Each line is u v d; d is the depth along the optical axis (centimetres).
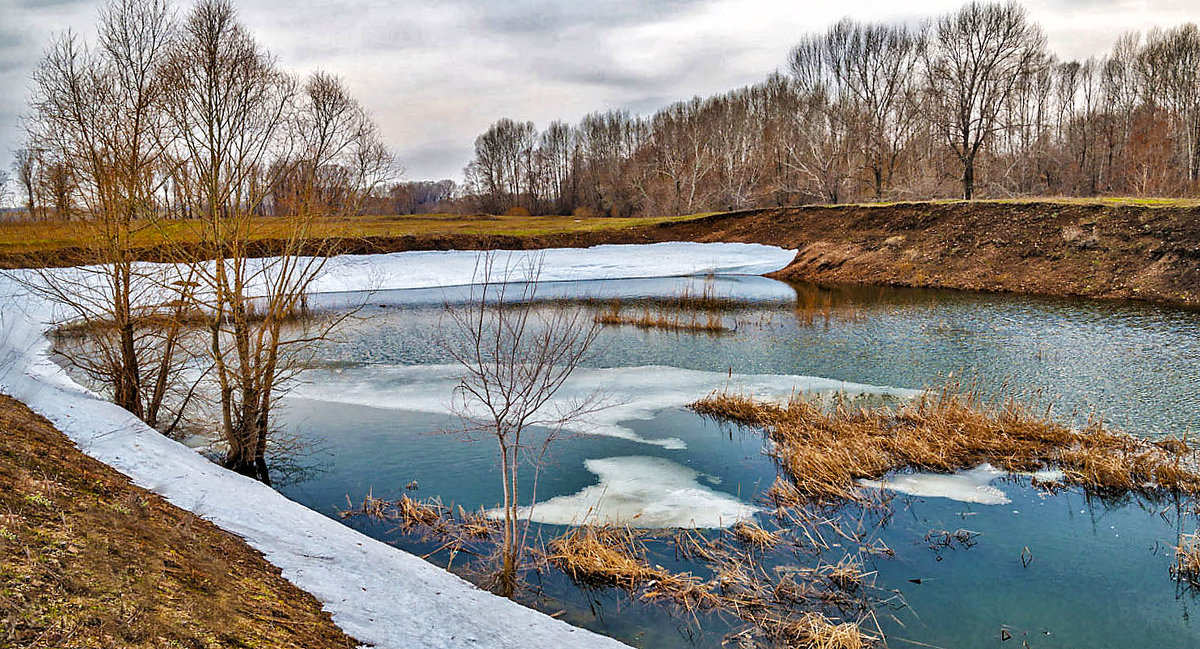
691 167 6000
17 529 420
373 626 465
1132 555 762
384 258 3709
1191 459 964
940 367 1527
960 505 882
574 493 941
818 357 1669
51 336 1792
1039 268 2664
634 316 2256
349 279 3306
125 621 353
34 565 381
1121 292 2369
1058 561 750
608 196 6775
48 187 1027
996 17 3634
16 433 646
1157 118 4769
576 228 4334
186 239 1072
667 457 1066
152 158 1004
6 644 302
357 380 1540
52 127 1002
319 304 2788
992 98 3794
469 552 779
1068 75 5997
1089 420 1091
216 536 556
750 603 671
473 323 2231
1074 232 2709
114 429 853
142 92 988
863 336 1895
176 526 540
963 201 3269
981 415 1112
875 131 4412
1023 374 1438
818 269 3259
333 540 662
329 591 511
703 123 6212
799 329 2028
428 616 509
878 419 1147
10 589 346
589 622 643
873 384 1413
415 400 1376
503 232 4188
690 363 1644
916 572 732
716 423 1220
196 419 1205
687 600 673
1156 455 975
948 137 3928
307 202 1030
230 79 976
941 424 1096
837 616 654
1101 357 1554
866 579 717
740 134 5972
